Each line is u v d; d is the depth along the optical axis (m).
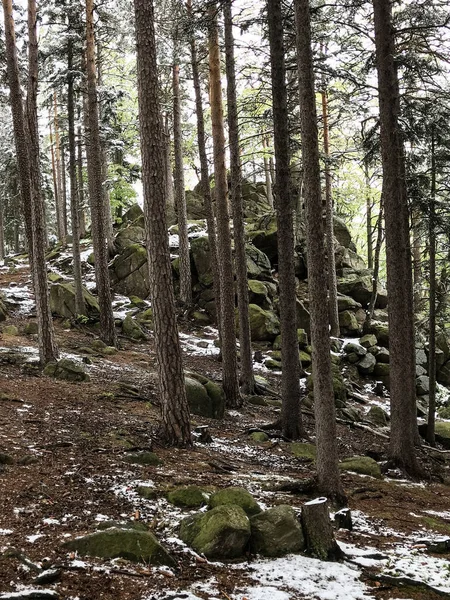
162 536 5.22
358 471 9.67
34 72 12.61
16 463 6.76
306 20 7.09
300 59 7.09
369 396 18.03
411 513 7.52
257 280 22.36
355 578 4.81
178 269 23.20
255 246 24.48
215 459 8.56
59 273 26.22
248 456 9.43
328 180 20.91
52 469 6.71
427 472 10.20
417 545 5.98
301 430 11.43
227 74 13.36
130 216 30.89
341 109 15.29
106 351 16.31
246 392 15.07
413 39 10.79
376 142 12.34
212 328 21.42
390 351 10.38
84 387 11.67
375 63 11.39
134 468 7.23
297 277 23.92
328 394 7.07
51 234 46.47
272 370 18.39
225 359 13.59
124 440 8.40
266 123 14.49
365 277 24.34
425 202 11.81
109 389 11.88
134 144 27.94
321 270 6.95
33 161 12.60
